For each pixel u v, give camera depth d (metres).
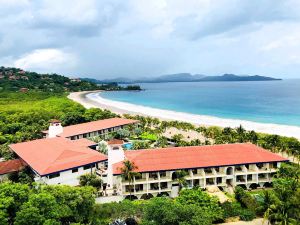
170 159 83.06
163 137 138.62
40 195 51.09
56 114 183.25
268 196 59.75
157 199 57.84
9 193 50.78
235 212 69.31
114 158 83.06
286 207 54.62
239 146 89.88
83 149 101.38
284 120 199.88
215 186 80.44
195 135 152.50
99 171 92.94
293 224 54.44
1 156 114.25
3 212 47.25
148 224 53.41
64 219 54.00
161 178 80.38
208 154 85.75
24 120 167.25
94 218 56.72
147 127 166.00
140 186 80.38
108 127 151.50
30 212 47.19
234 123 191.00
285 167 81.56
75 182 89.00
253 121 199.12
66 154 92.94
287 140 110.88
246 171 83.50
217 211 67.06
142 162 81.50
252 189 84.75
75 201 54.00
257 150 89.00
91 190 58.22
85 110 198.38
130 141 138.62
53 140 111.00
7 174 92.56
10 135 138.50
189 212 53.28
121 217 60.44
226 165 82.81
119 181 80.06
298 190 55.66
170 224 52.75
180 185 80.06
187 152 85.81
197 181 82.56
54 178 85.06
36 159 93.56
